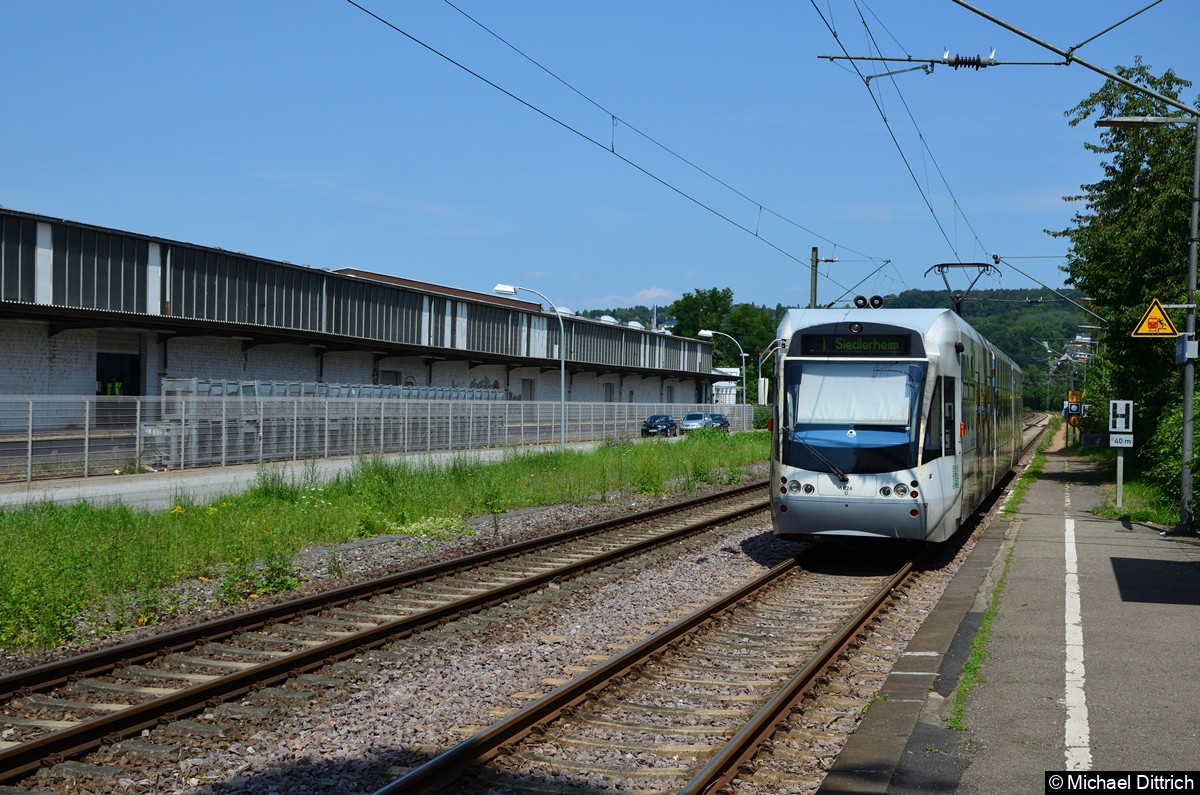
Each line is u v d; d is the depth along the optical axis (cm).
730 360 12625
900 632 991
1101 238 2788
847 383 1338
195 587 1200
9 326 2628
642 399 6681
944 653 866
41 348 2705
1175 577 1241
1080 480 2903
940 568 1399
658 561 1441
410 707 736
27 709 726
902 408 1308
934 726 662
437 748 646
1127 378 2841
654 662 854
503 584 1248
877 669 842
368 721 702
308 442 3153
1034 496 2375
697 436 4591
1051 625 973
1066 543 1555
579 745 648
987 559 1416
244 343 3306
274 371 3491
